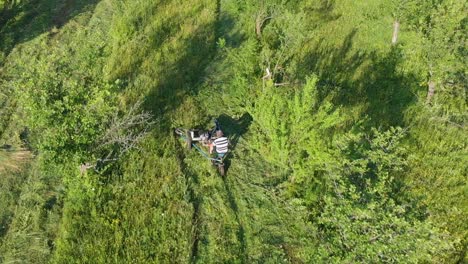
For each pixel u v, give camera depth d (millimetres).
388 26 19062
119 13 20016
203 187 12766
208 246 11336
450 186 12523
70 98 11094
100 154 12828
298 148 11367
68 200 12352
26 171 13320
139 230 11586
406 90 15727
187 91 16094
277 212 12039
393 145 11125
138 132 14172
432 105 15031
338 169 10750
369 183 9805
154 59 17578
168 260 10945
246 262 10977
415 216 9586
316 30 19234
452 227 11414
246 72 15227
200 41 18703
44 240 11484
